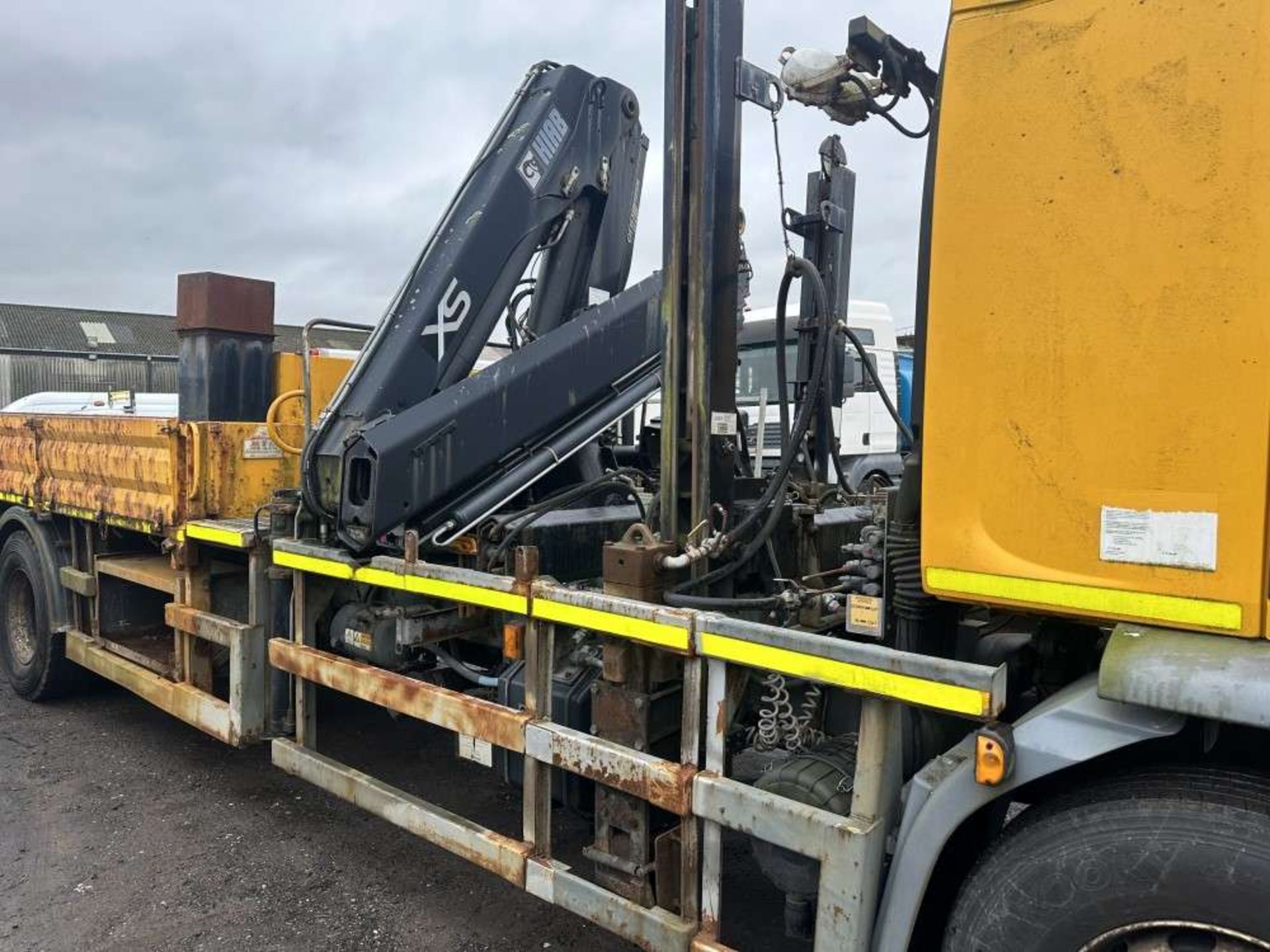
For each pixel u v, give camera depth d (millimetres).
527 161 3684
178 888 3305
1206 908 1534
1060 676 2109
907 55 2514
